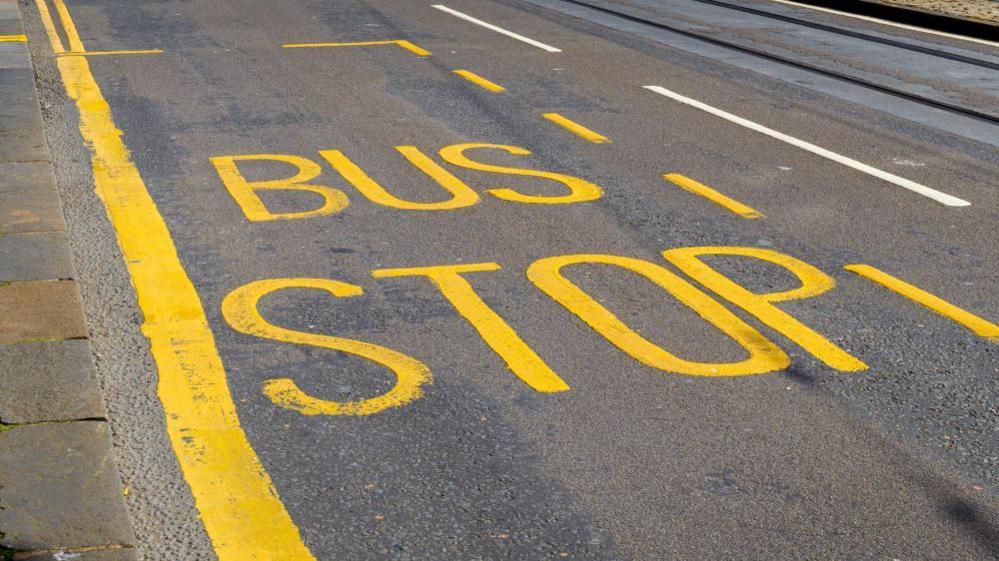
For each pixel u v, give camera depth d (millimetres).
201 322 6016
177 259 6934
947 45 15773
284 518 4312
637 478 4633
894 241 7574
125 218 7680
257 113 10789
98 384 5086
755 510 4430
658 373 5539
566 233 7574
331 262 6934
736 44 15328
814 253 7305
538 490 4535
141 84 11938
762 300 6484
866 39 16125
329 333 5910
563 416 5109
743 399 5297
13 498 4191
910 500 4520
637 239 7492
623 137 10234
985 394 5398
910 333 6086
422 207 8062
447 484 4562
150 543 4141
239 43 14648
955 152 9938
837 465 4758
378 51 14289
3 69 12234
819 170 9266
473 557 4098
